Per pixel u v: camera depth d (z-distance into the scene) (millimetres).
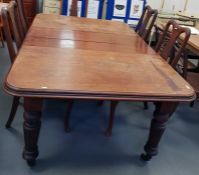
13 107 1919
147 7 2770
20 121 2100
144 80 1413
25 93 1162
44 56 1552
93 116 2307
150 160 1856
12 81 1198
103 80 1345
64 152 1835
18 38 1880
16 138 1904
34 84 1201
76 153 1842
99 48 1853
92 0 3838
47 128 2057
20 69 1329
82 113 2330
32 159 1565
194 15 3582
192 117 2498
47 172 1647
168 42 2027
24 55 1522
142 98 1271
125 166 1778
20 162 1700
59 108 2354
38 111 1362
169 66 1672
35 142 1492
